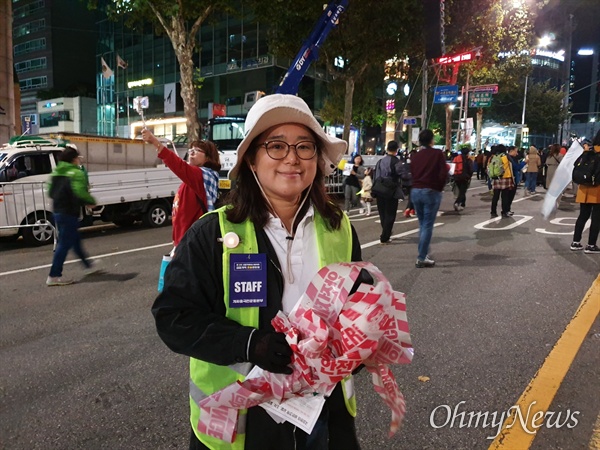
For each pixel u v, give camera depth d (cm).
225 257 134
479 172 2678
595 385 306
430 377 323
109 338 420
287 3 1507
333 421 152
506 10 2397
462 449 247
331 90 2769
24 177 920
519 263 635
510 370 329
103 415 292
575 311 443
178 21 1395
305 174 142
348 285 124
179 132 4022
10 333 440
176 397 312
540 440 252
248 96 1653
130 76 4447
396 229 962
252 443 138
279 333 123
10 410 302
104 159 1291
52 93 6862
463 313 446
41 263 750
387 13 1653
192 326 127
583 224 699
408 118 2186
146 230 1059
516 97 4972
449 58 1984
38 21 7588
